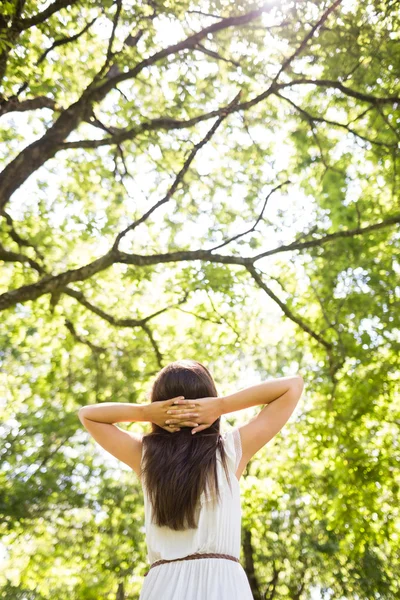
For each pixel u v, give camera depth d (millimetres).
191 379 2490
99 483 13344
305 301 11586
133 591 20094
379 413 11109
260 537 17469
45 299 10781
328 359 11109
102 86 8734
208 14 8680
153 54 8797
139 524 13234
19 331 11289
